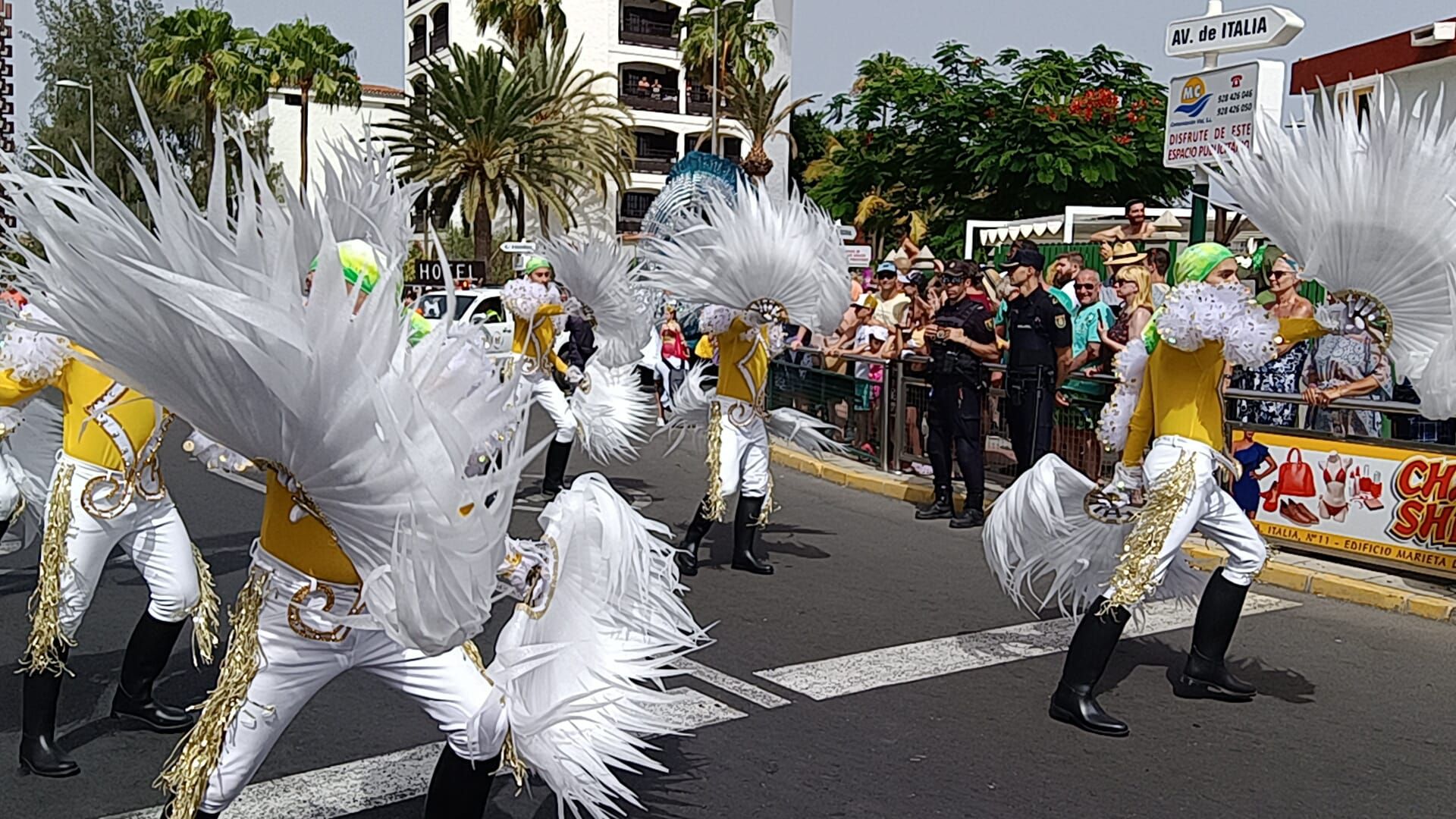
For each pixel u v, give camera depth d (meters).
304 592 3.12
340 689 5.43
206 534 8.44
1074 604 5.55
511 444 3.01
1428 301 4.74
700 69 42.78
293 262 2.69
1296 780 4.59
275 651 3.16
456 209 38.94
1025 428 8.94
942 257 20.91
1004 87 21.64
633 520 3.80
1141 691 5.57
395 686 3.32
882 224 24.06
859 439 11.59
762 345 7.41
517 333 9.06
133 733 4.89
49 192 2.61
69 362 4.26
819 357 12.22
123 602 6.81
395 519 2.82
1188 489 4.98
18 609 6.62
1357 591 7.17
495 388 2.99
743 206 7.04
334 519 2.93
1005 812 4.27
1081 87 21.45
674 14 49.47
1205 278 5.05
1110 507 5.27
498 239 39.12
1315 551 7.79
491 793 4.39
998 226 16.30
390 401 2.75
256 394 2.71
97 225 2.61
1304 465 7.82
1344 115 5.04
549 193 36.16
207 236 2.68
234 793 3.21
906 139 23.17
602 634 3.72
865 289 13.80
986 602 7.01
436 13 50.09
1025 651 6.11
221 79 36.19
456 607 2.87
